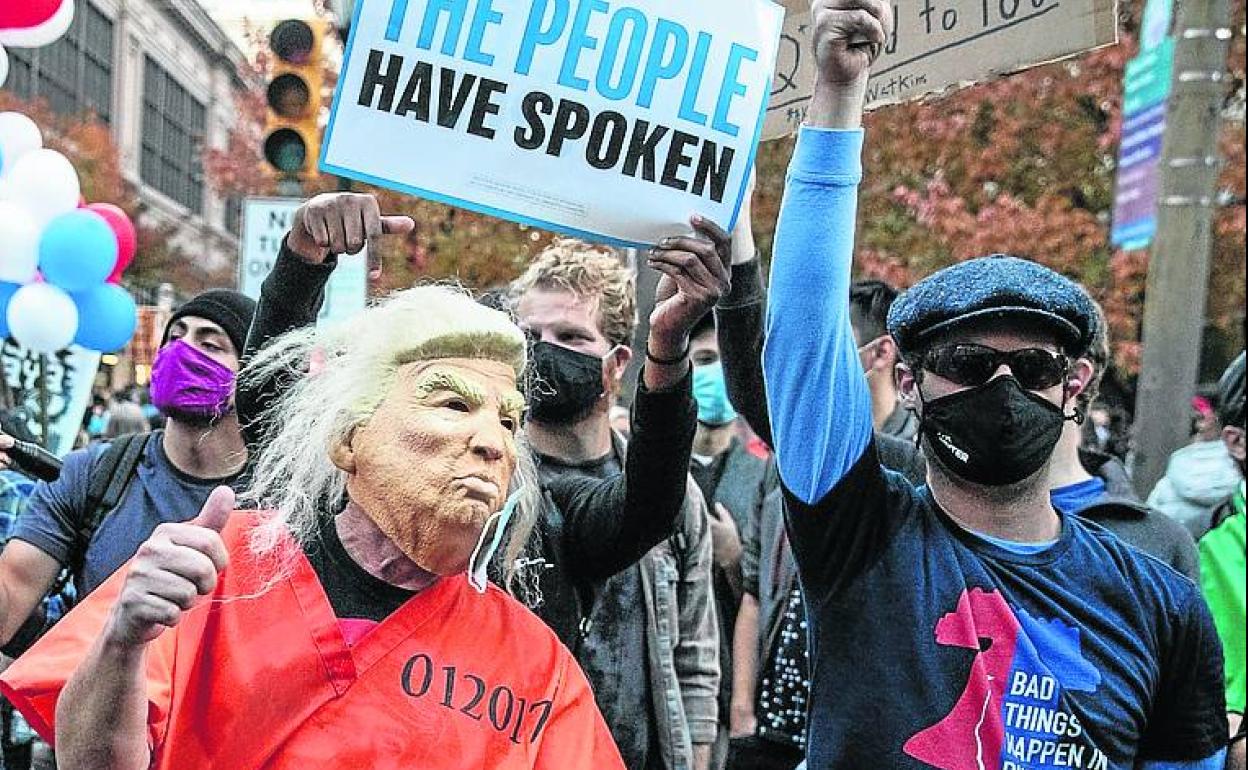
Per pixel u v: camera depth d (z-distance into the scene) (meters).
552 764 2.01
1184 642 2.24
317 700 1.88
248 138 24.25
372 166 2.48
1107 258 16.34
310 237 2.49
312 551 1.99
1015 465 2.20
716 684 3.57
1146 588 2.24
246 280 8.23
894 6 3.09
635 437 2.76
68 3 4.16
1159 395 7.27
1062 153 16.03
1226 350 20.00
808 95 3.07
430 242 15.82
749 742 3.93
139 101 45.94
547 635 2.11
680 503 2.82
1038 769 2.12
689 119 2.54
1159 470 7.26
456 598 2.02
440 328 1.96
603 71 2.52
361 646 1.92
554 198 2.53
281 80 7.97
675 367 2.70
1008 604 2.18
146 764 1.76
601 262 3.33
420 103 2.49
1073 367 2.31
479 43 2.50
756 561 4.50
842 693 2.17
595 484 2.97
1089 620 2.19
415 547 1.91
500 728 1.97
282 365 2.25
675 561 3.50
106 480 3.44
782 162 15.85
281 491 2.07
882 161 16.23
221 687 1.86
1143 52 8.20
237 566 1.94
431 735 1.91
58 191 4.76
